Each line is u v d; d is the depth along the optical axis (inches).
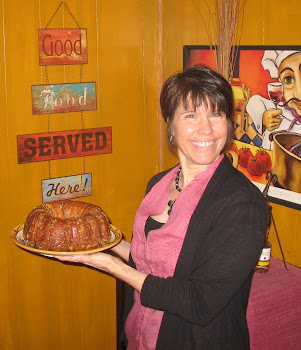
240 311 60.0
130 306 69.3
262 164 91.7
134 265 68.1
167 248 60.8
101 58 104.3
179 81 60.2
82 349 114.7
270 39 87.7
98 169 108.5
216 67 97.4
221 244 55.9
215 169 60.7
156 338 62.9
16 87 96.0
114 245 71.7
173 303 56.4
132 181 113.8
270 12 87.2
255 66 90.4
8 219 99.5
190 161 63.4
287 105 85.1
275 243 93.4
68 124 102.9
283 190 88.0
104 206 111.0
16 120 97.0
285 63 84.6
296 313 79.6
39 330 107.9
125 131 110.4
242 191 57.4
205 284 55.9
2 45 93.4
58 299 109.2
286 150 86.3
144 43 109.2
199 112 58.9
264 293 76.1
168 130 64.4
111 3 103.6
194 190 60.6
